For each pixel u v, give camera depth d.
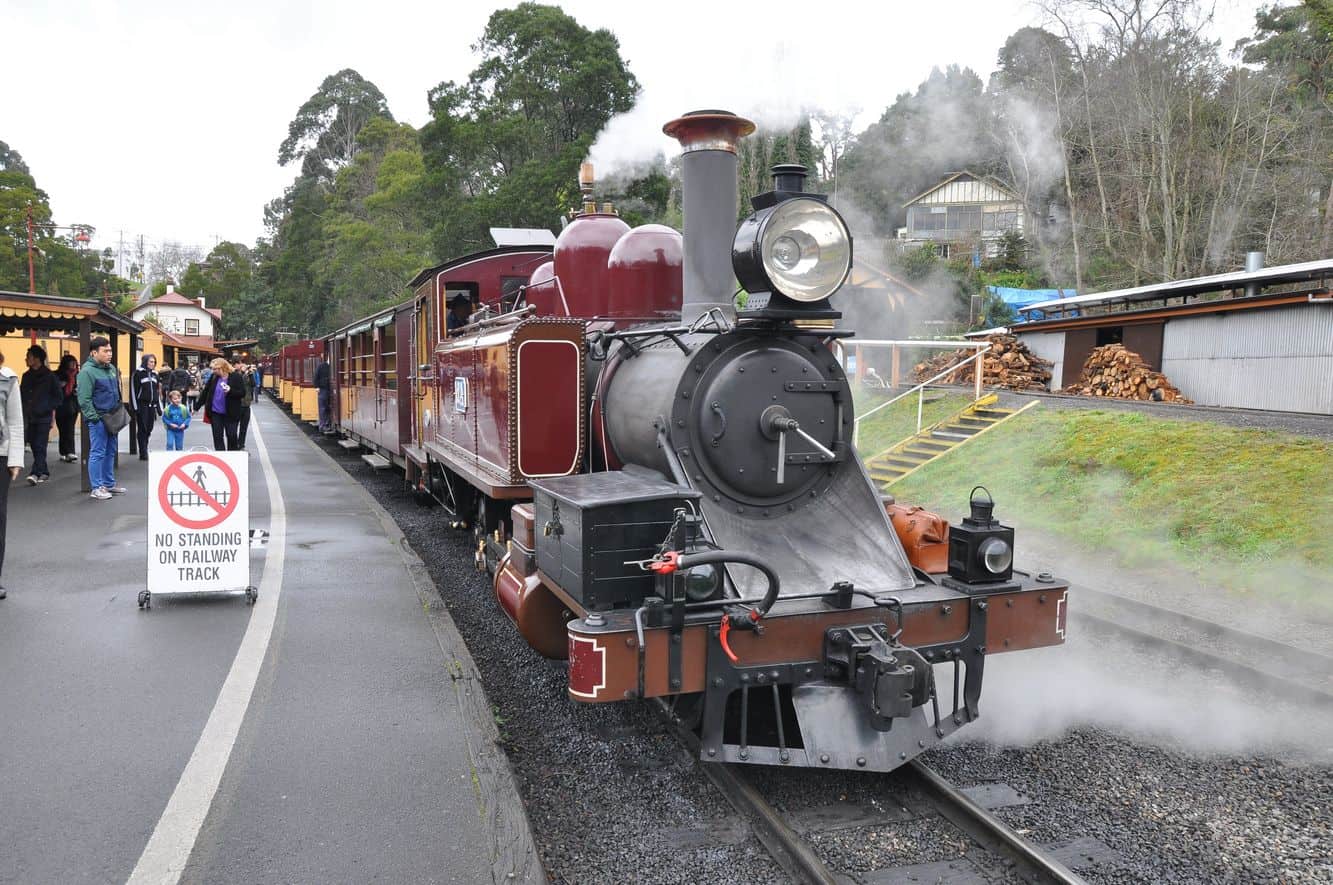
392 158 44.41
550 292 7.11
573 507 4.08
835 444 4.78
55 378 11.74
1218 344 16.64
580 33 30.62
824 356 4.79
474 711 4.60
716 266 5.34
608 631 3.63
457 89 32.34
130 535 8.64
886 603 4.00
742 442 4.45
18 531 8.77
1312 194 27.03
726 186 5.34
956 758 4.42
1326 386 14.52
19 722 4.39
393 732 4.34
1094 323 19.44
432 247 40.06
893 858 3.50
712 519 4.35
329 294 56.06
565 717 4.93
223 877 3.13
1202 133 26.84
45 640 5.58
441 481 9.77
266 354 68.56
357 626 5.95
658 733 4.71
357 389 16.97
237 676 5.03
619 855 3.53
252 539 8.41
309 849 3.32
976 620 4.15
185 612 6.22
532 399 5.70
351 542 8.62
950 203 30.42
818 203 4.42
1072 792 4.08
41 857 3.22
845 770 4.25
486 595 7.35
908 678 3.68
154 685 4.88
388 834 3.43
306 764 3.99
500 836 3.42
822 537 4.52
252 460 15.60
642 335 5.21
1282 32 34.00
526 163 29.02
